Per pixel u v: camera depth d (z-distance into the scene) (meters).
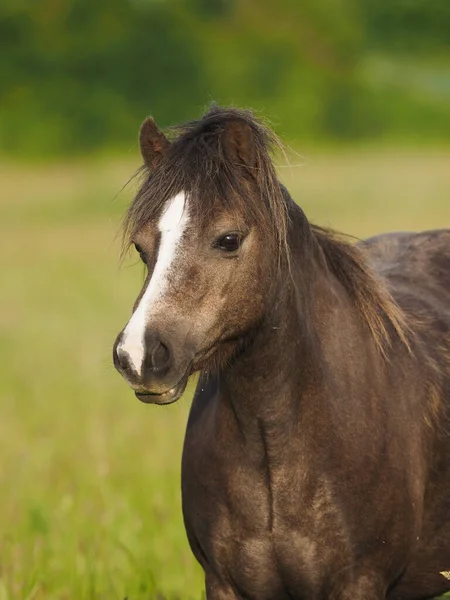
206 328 6.74
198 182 6.78
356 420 7.39
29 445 15.37
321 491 7.29
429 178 71.69
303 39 126.19
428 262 9.08
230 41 122.94
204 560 7.81
